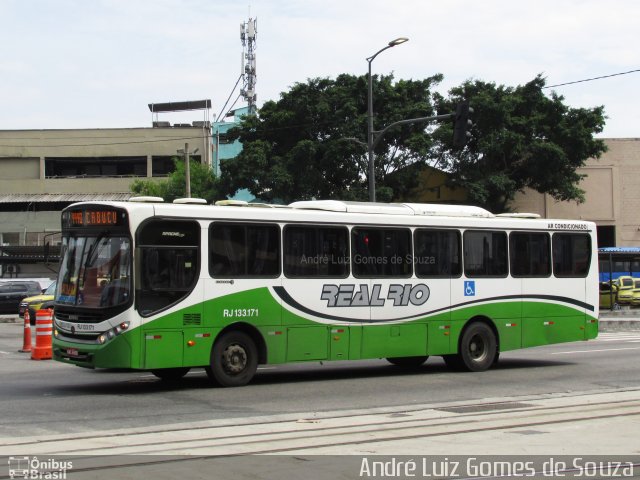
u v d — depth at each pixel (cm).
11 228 6238
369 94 2905
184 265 1398
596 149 4650
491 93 4475
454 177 4547
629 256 5084
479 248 1758
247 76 7819
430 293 1675
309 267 1529
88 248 1404
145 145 6600
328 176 4172
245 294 1455
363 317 1584
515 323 1800
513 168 4659
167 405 1260
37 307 3162
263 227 1485
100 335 1345
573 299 1888
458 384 1553
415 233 1667
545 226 1858
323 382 1570
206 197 4316
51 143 6581
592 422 1111
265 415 1173
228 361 1454
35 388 1459
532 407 1259
